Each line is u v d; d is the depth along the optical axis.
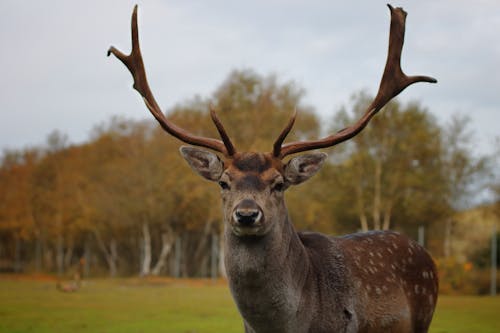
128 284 34.34
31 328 13.59
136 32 7.01
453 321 14.77
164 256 47.31
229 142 6.02
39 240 57.81
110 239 55.38
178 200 44.66
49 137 55.34
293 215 40.03
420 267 7.28
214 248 39.25
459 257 33.28
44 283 34.00
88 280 38.94
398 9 7.01
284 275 5.68
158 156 43.88
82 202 48.62
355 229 42.50
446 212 38.50
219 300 21.72
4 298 22.03
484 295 27.34
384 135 37.28
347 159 37.66
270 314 5.67
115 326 13.94
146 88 6.93
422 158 37.94
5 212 55.28
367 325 6.48
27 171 56.34
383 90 6.84
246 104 39.16
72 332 12.95
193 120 42.47
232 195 5.64
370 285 6.58
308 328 5.98
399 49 6.95
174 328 13.55
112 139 48.75
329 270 6.34
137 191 43.69
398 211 39.78
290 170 6.00
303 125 38.94
